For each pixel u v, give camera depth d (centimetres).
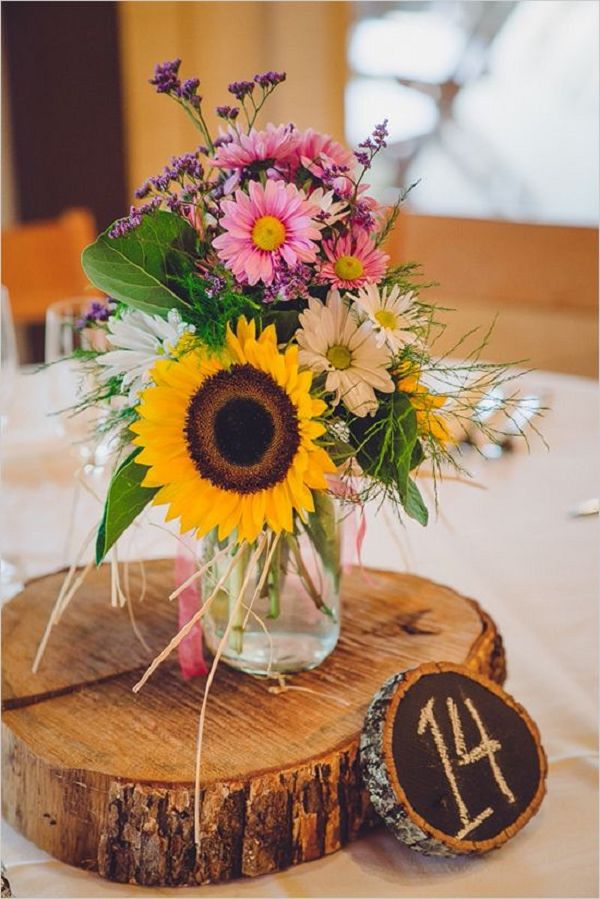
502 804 76
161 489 75
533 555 121
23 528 124
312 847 76
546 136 298
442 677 80
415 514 78
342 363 74
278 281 70
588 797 82
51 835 77
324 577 86
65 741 78
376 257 75
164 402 72
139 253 74
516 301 268
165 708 83
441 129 308
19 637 95
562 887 72
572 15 287
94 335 100
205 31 318
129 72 319
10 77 313
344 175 73
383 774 74
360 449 77
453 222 272
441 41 301
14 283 203
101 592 105
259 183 74
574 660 101
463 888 72
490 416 145
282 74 75
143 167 331
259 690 86
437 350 274
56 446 146
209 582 86
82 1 311
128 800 73
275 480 74
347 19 304
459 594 104
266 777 73
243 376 73
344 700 84
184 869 74
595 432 152
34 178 325
